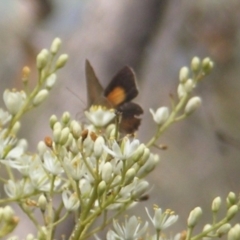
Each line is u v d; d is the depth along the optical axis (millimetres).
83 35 504
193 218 381
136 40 502
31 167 387
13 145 397
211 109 649
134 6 503
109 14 505
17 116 399
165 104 642
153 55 555
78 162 379
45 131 488
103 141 376
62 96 490
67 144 383
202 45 638
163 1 509
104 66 496
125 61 498
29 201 386
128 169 377
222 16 641
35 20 593
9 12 654
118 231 381
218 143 651
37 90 405
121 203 386
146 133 635
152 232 516
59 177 388
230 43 648
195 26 628
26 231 457
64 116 393
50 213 383
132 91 400
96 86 405
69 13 572
